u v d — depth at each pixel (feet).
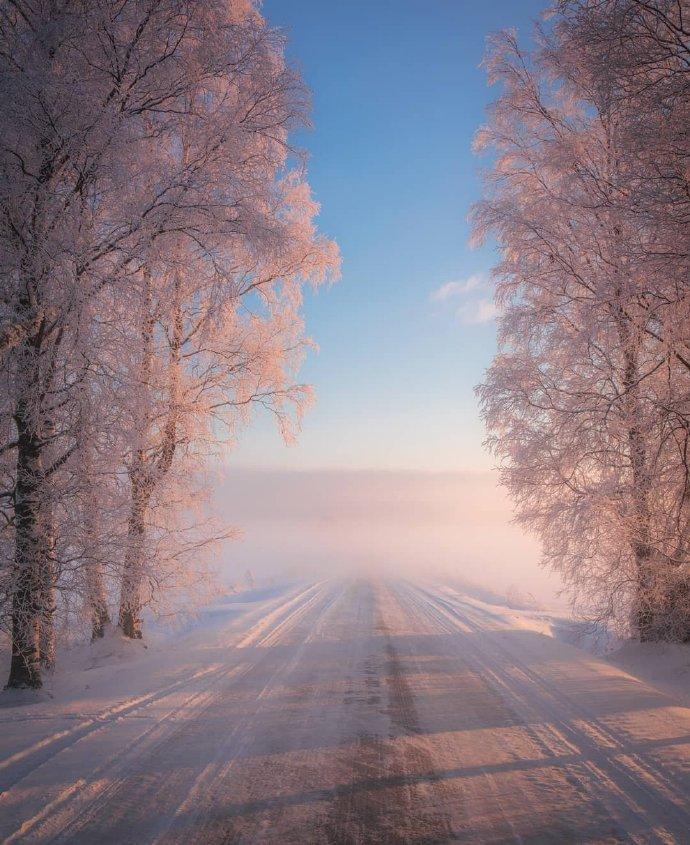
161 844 10.27
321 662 25.72
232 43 25.46
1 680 23.70
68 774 13.23
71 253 21.75
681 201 20.45
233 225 25.44
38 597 22.00
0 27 21.54
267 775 13.32
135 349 24.80
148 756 14.40
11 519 22.59
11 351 21.77
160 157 26.61
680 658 27.12
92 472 24.35
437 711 18.33
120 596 28.86
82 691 21.44
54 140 21.52
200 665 25.20
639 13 20.18
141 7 23.22
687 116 20.18
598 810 11.60
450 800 12.09
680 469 29.09
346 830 10.82
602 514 30.68
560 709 18.47
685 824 10.97
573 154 31.40
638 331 27.68
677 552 29.22
